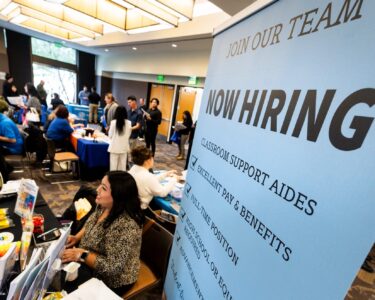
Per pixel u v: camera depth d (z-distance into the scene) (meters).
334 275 0.37
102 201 1.17
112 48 7.22
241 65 0.70
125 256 1.09
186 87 6.50
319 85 0.43
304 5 0.48
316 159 0.42
